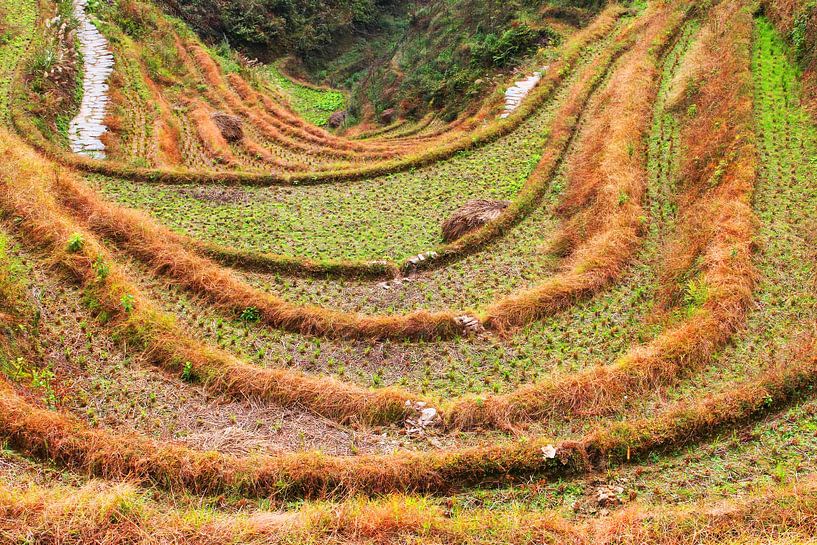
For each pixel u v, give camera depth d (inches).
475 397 309.1
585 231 455.5
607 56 810.2
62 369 303.1
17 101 631.2
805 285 350.0
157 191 553.3
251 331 364.8
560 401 299.4
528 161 625.3
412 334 365.1
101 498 220.7
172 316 360.8
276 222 515.5
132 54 874.8
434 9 1320.1
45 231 374.9
